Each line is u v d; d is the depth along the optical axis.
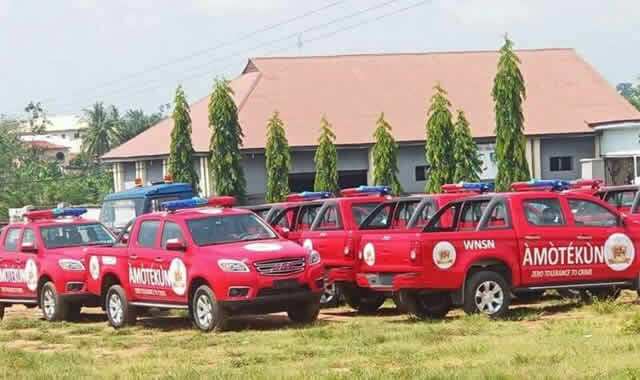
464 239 21.25
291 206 28.00
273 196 58.34
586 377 14.12
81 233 28.92
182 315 26.81
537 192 21.94
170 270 23.19
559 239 21.69
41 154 174.25
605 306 21.78
